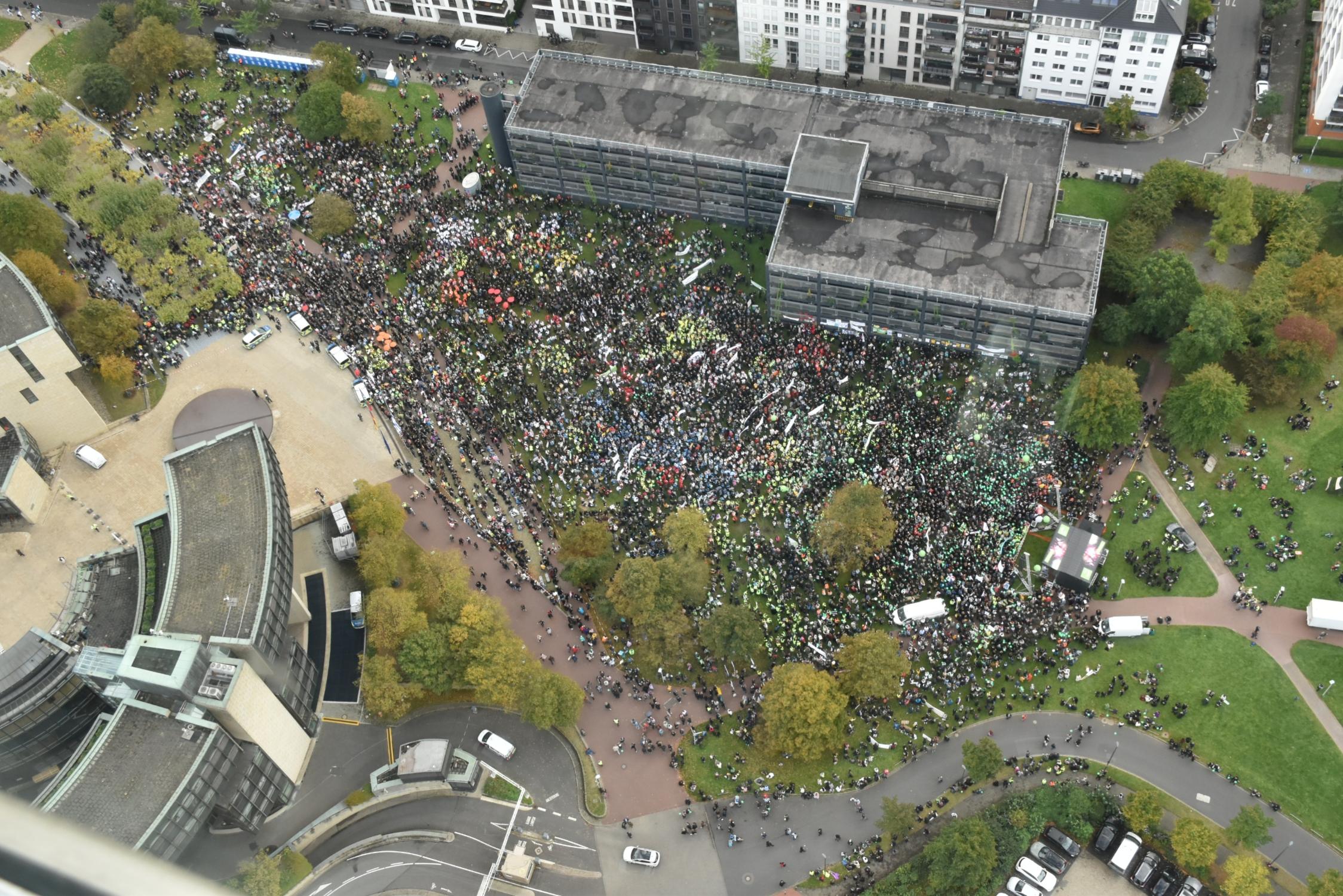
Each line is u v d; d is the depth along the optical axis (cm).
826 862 19138
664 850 19488
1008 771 19788
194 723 17988
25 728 19550
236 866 19588
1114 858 18575
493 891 19250
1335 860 18725
